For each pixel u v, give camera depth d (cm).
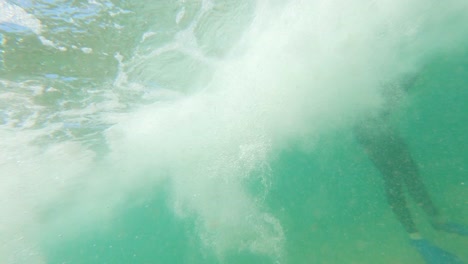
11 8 593
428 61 1008
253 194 1290
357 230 1016
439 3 855
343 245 961
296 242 1053
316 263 919
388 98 934
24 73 778
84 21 683
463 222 703
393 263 773
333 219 1128
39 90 866
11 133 1041
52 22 657
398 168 756
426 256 698
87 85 922
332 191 1294
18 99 878
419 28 928
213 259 1133
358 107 939
